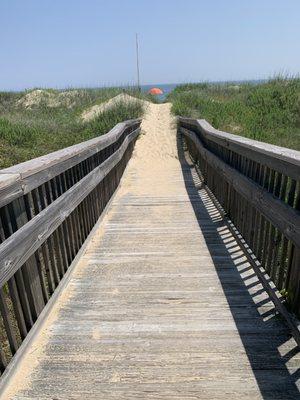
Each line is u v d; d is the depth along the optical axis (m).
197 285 2.92
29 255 2.09
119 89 19.78
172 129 13.20
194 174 7.99
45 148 9.79
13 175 1.91
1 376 1.89
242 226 3.72
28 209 2.21
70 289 2.90
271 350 2.13
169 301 2.69
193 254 3.54
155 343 2.22
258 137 10.74
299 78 16.53
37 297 2.38
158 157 10.37
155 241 3.92
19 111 18.83
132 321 2.46
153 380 1.93
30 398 1.84
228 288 2.86
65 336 2.31
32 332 2.24
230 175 3.88
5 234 1.94
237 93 18.61
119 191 6.50
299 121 12.35
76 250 3.47
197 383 1.90
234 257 3.44
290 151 2.32
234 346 2.17
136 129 11.09
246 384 1.89
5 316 1.93
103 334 2.32
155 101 20.25
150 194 6.22
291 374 1.94
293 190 2.20
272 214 2.47
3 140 9.75
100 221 4.54
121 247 3.78
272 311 2.53
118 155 6.14
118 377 1.96
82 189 3.41
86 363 2.07
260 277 2.87
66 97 20.47
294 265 2.29
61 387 1.90
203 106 15.56
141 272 3.18
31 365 2.06
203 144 6.82
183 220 4.65
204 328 2.36
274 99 14.34
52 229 2.51
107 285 2.96
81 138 11.16
